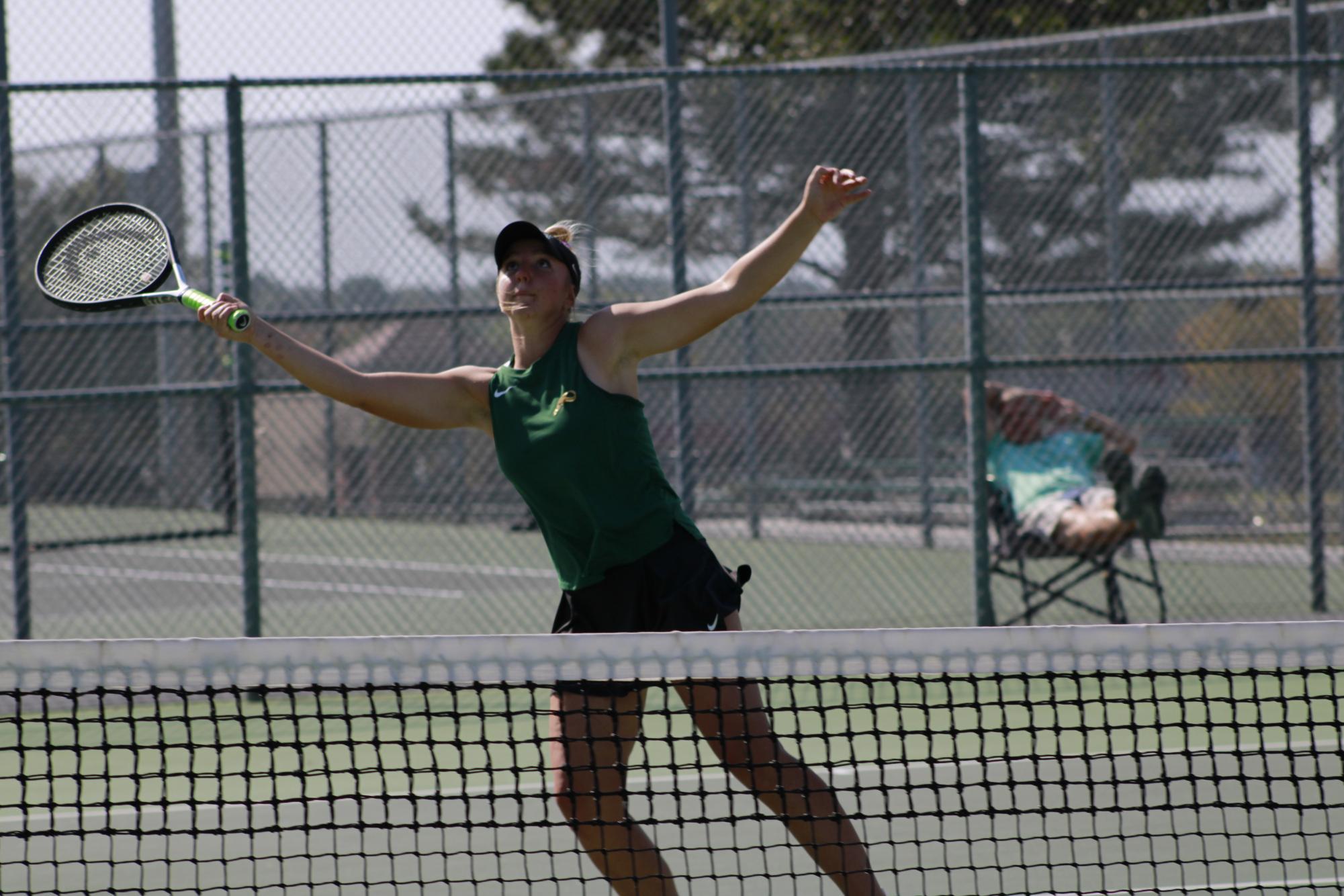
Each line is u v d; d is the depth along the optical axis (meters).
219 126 22.78
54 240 10.26
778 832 13.05
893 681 8.55
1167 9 42.22
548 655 8.21
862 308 32.16
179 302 9.36
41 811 13.68
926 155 31.61
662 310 8.69
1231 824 13.05
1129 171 30.28
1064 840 12.69
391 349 32.94
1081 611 25.44
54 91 19.22
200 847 12.63
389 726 17.48
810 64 31.28
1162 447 30.48
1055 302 31.77
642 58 37.12
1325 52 29.81
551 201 31.08
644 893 8.77
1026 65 20.47
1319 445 24.50
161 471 34.06
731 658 8.21
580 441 8.62
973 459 20.94
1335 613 24.77
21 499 19.28
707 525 33.78
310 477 33.66
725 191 31.05
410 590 29.95
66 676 8.35
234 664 8.34
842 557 31.78
